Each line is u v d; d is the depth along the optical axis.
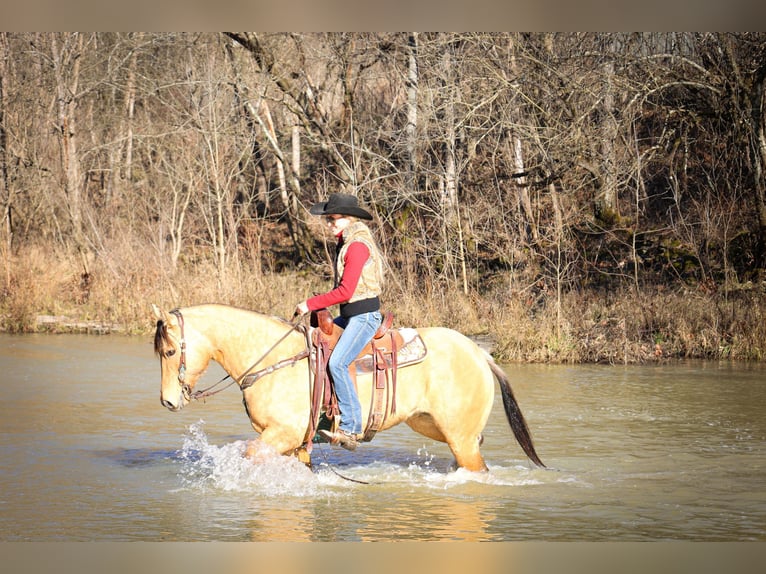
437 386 8.29
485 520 7.55
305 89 27.34
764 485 8.77
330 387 8.03
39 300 25.55
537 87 23.80
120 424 12.02
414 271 22.53
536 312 20.66
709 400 13.78
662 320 19.55
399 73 25.61
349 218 8.09
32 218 32.56
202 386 15.38
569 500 8.18
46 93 32.50
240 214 30.39
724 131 24.92
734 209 23.77
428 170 24.11
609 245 25.16
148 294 24.31
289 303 22.52
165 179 31.62
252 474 8.26
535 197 25.91
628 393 14.46
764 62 22.91
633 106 24.33
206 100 28.59
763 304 19.47
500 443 10.85
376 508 7.87
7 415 12.62
